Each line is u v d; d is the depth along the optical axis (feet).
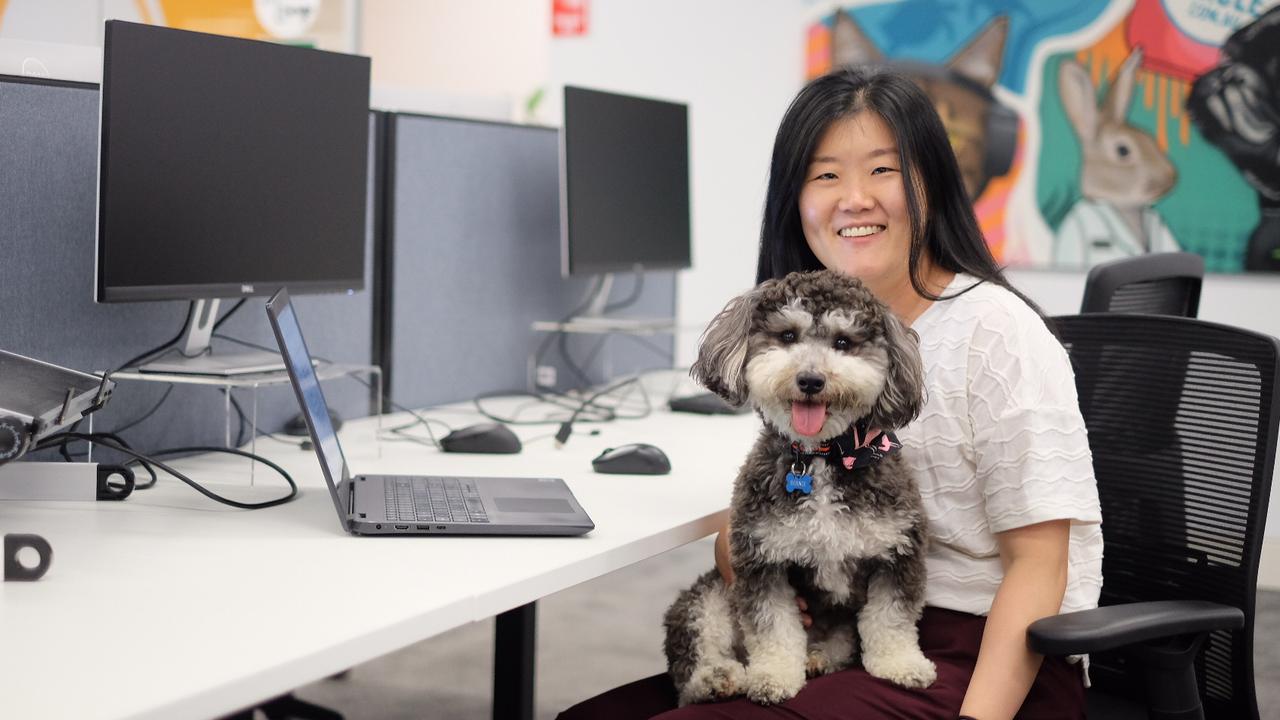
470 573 3.33
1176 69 11.30
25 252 4.65
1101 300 5.69
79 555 3.42
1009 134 12.26
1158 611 3.47
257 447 5.52
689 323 14.53
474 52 14.70
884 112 4.06
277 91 5.05
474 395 7.29
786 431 3.73
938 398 3.85
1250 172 11.00
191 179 4.65
